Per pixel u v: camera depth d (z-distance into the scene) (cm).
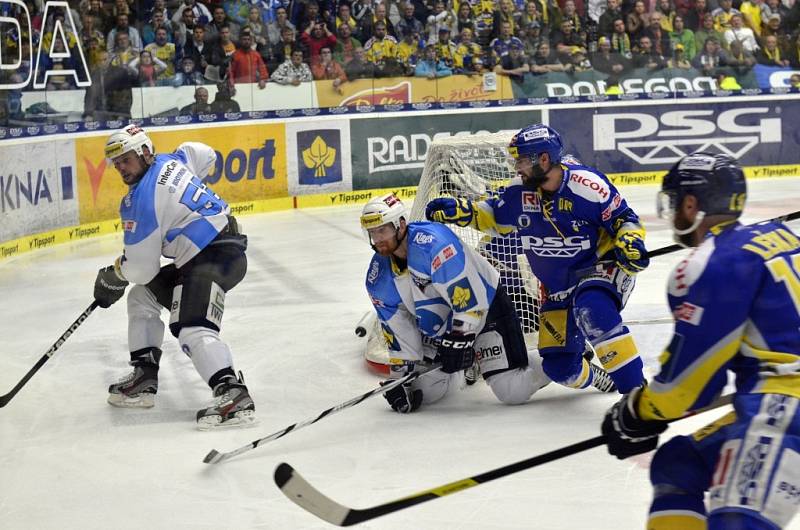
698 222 445
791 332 417
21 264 1686
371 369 1009
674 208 455
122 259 873
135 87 2098
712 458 453
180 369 1029
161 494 704
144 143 865
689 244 461
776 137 2603
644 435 457
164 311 1316
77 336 1184
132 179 864
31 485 730
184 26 2162
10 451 803
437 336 839
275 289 1416
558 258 818
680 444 464
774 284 416
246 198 2239
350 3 2366
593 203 784
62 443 818
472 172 1062
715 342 413
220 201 896
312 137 2320
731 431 418
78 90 1964
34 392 963
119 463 768
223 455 758
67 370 1039
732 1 2630
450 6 2459
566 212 795
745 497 400
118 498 700
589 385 877
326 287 1420
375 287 833
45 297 1419
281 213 2241
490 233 857
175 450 793
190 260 867
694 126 2570
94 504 691
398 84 2433
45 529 652
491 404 881
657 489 463
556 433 796
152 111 2133
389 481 711
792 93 2605
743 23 2630
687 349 418
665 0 2578
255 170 2250
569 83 2561
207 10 2192
